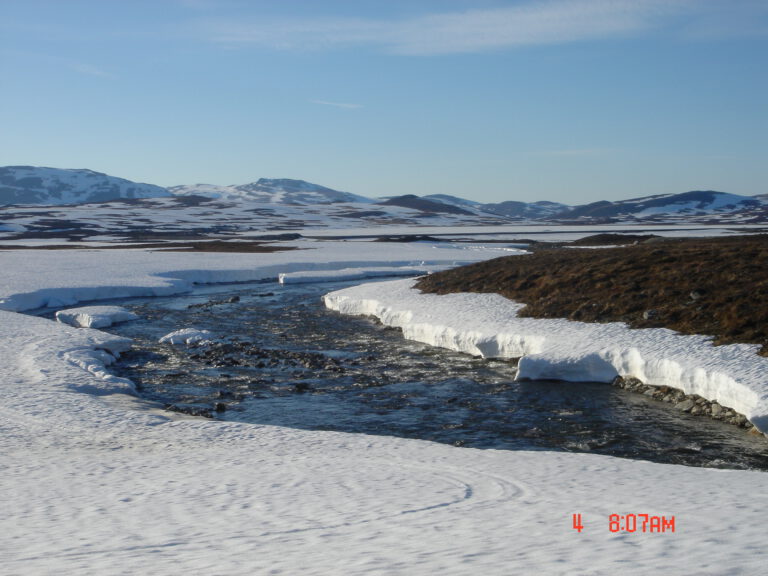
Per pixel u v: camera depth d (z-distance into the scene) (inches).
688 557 250.8
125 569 251.9
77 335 1120.2
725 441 629.9
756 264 1129.4
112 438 600.4
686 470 494.0
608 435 653.9
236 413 746.8
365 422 711.1
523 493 403.2
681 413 730.2
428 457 533.3
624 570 233.1
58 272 2126.0
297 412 749.9
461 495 396.8
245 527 322.7
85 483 438.0
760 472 496.7
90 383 819.4
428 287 1519.4
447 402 787.4
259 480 443.2
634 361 851.4
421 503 374.3
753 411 647.8
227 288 2042.3
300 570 246.1
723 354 796.6
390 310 1353.3
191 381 898.7
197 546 287.7
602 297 1139.9
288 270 2410.2
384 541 290.2
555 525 314.8
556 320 1093.1
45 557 272.8
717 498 386.3
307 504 373.7
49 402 723.4
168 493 406.0
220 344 1133.7
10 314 1336.1
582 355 885.8
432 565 247.3
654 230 5452.8
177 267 2316.7
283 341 1189.1
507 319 1147.9
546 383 875.4
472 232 5639.8
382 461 514.6
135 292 1831.9
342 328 1312.7
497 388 852.0
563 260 1499.8
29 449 557.0
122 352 1087.0
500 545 277.4
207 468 487.2
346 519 337.1
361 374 936.9
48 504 380.8
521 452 561.3
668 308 1013.2
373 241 4045.3
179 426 650.8
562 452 565.9
